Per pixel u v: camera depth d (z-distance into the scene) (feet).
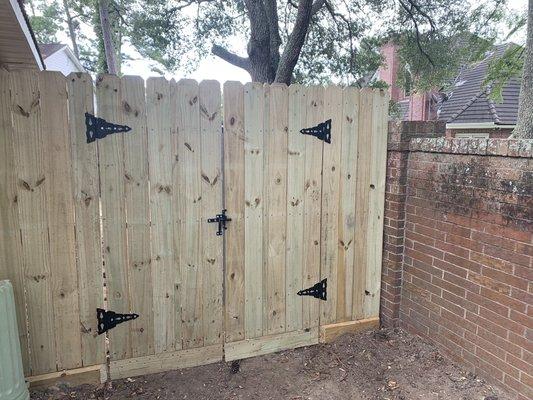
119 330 8.63
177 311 9.03
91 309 8.35
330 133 9.86
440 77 32.35
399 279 10.78
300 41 22.40
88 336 8.42
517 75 32.81
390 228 10.73
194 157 8.65
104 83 7.76
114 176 8.09
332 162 10.02
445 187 9.17
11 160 7.36
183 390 8.50
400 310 10.90
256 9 24.84
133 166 8.20
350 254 10.64
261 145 9.22
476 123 42.34
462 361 8.99
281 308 10.05
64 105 7.57
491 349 8.25
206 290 9.22
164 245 8.70
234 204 9.17
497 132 42.83
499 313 8.02
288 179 9.62
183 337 9.18
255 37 25.03
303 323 10.34
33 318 7.94
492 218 8.07
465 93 47.98
